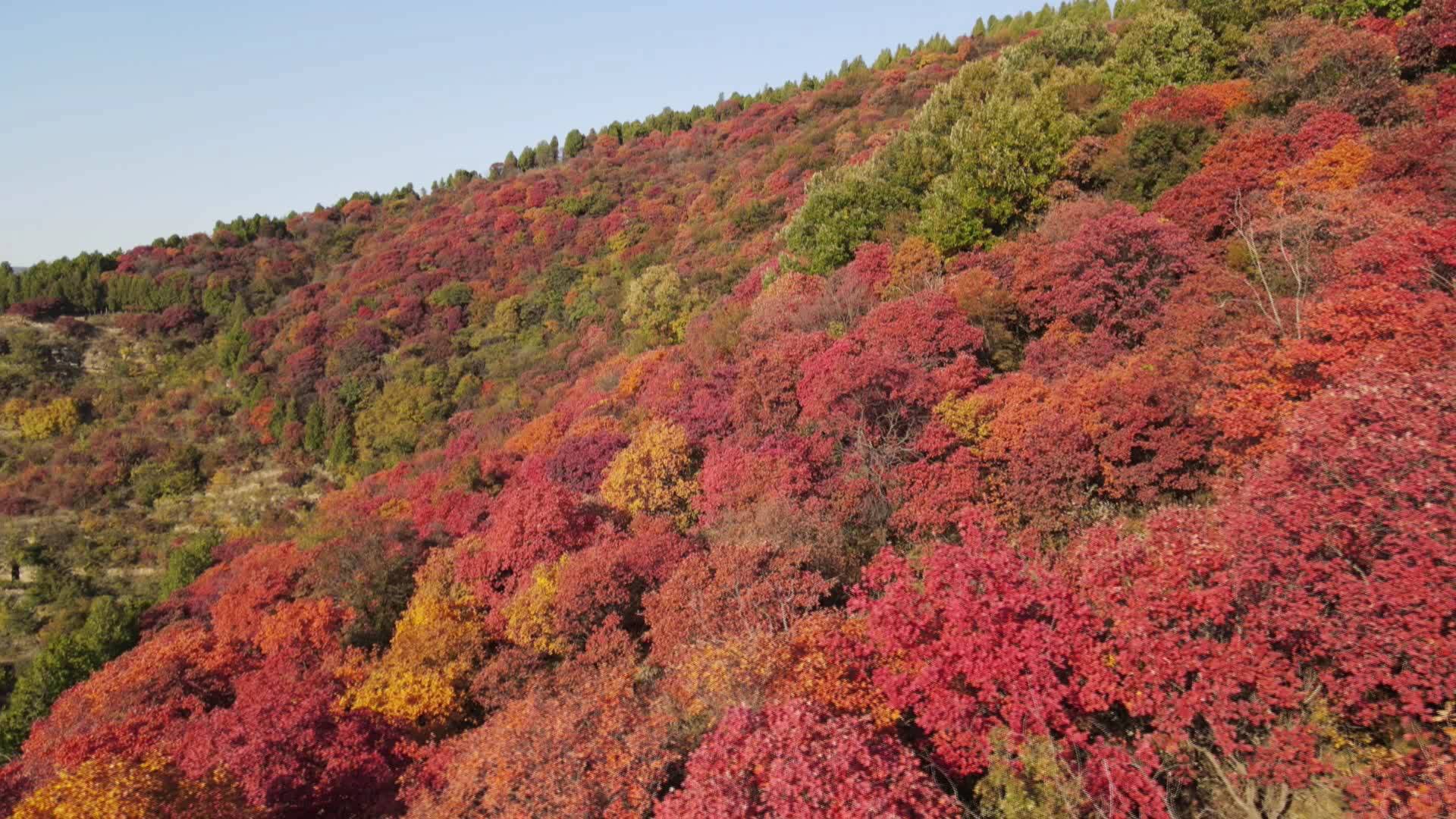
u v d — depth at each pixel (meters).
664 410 28.88
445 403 53.19
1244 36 32.62
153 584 42.94
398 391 54.34
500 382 53.03
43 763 17.66
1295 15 32.53
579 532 21.56
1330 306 13.30
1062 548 15.15
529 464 31.77
